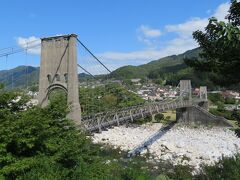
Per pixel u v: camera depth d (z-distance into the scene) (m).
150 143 55.09
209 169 12.52
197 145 54.44
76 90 30.42
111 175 12.96
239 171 11.55
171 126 81.12
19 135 12.13
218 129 77.31
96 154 15.10
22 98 13.82
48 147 13.14
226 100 100.81
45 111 14.30
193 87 96.62
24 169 12.16
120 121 38.16
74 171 13.01
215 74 11.11
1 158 11.62
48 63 31.81
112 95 62.41
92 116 34.34
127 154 43.38
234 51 9.08
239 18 9.30
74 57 30.67
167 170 32.97
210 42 9.71
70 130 15.06
